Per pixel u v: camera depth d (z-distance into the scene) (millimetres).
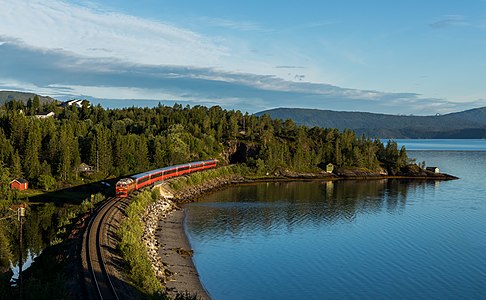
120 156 151625
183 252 74312
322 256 76125
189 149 199625
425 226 100250
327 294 59438
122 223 76500
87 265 50375
